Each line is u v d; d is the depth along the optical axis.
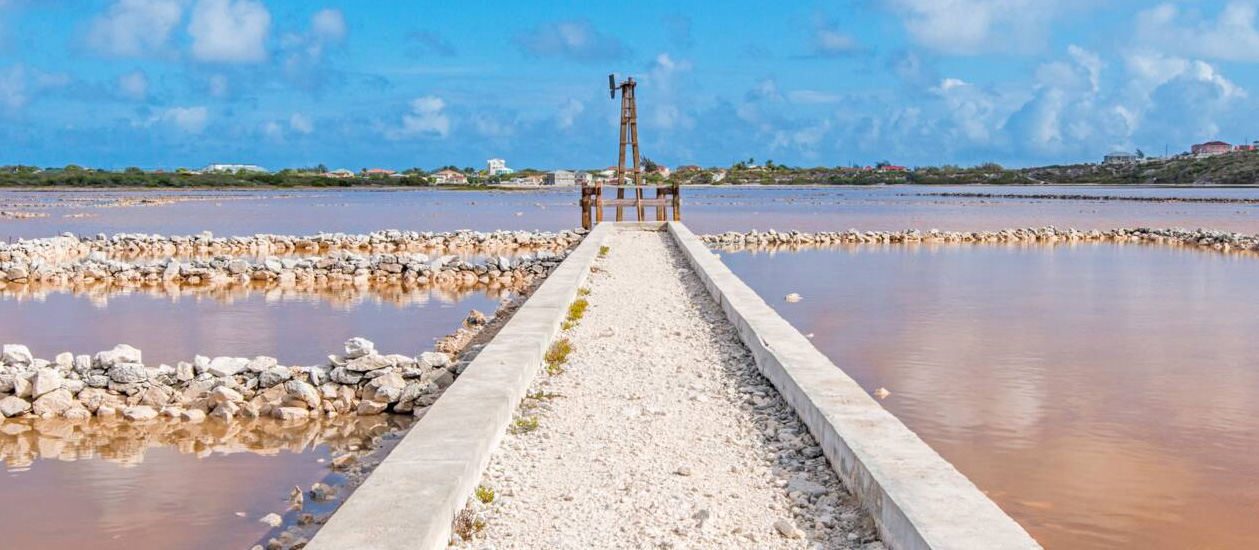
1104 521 7.71
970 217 61.84
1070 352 14.20
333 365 11.38
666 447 7.84
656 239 29.80
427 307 19.38
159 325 16.86
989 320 17.22
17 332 16.06
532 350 10.23
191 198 105.69
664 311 14.99
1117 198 97.19
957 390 11.77
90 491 8.36
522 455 7.60
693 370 10.73
